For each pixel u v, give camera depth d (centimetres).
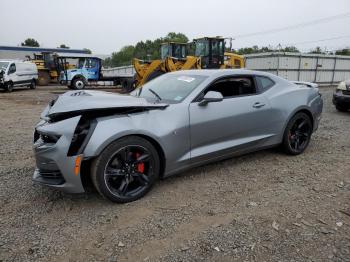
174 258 254
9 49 5084
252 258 252
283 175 427
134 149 345
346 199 354
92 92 404
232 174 430
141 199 356
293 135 505
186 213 325
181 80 437
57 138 320
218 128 406
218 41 1792
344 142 599
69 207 338
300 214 320
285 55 2577
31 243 274
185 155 384
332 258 251
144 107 352
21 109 1155
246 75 457
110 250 265
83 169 345
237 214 321
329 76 2867
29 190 381
